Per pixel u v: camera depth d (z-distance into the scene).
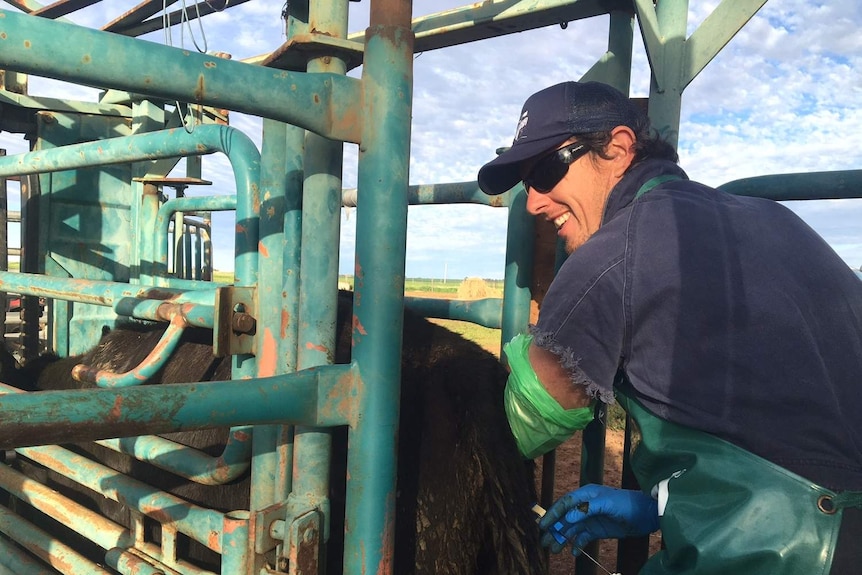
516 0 2.21
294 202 1.53
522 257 2.21
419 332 2.13
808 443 1.00
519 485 1.70
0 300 4.13
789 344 1.03
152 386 1.08
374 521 1.34
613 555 3.77
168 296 1.94
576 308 1.11
